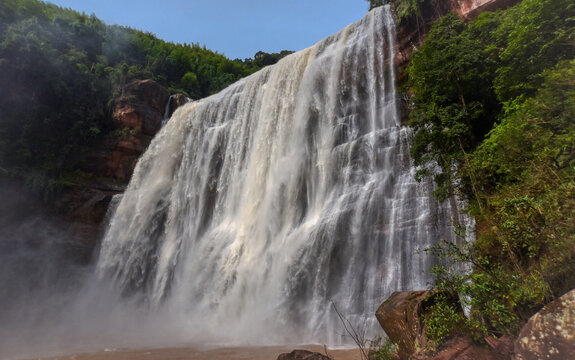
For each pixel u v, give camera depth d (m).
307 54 22.23
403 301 5.61
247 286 16.72
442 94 11.46
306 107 19.97
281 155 19.94
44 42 32.50
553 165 5.96
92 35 40.88
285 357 6.06
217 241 20.30
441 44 12.00
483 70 10.88
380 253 13.29
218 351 9.64
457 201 11.57
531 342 3.67
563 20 8.34
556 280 4.65
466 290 5.00
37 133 30.58
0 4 33.94
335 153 17.14
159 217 26.73
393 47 18.06
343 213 15.04
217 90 50.81
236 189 22.06
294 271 15.06
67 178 29.89
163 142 30.94
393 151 15.01
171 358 8.64
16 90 30.20
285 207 17.98
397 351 5.37
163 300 22.09
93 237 28.73
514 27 10.49
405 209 13.45
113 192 30.72
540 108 6.82
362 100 18.47
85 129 32.06
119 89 34.81
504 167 7.84
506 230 5.91
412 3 17.34
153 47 51.25
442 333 4.68
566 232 4.73
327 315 13.09
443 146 10.93
